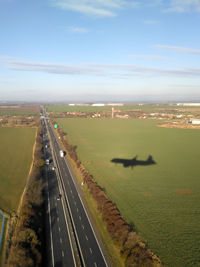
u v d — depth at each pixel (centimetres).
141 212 7519
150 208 7812
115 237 5941
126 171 11588
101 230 6488
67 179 10469
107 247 5781
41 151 15188
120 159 13750
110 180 10288
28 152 15400
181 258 5438
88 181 9712
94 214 7350
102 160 13500
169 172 11550
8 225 6494
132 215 7300
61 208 7688
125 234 5903
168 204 8156
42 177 10606
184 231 6525
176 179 10600
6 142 18662
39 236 5922
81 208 7738
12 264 4709
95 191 8638
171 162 13300
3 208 7494
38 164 11869
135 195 8800
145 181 10288
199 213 7581
